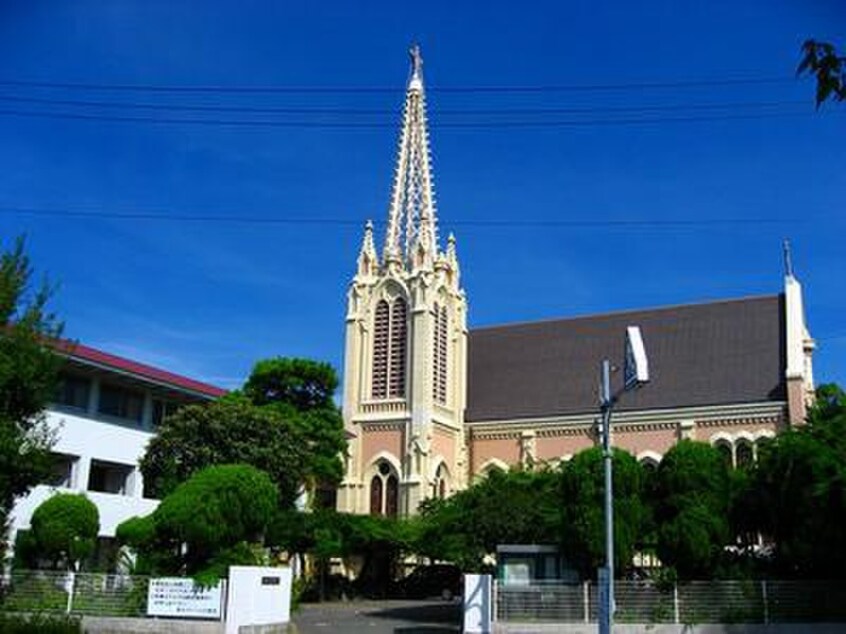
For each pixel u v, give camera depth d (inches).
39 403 1206.3
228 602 1289.4
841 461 1358.3
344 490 3380.9
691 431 3169.3
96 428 1980.8
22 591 1341.0
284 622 1422.2
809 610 1352.1
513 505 1881.2
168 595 1309.1
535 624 1400.1
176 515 1376.7
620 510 1451.8
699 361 3326.8
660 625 1362.0
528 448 3454.7
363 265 3634.4
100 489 2107.5
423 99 3779.5
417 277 3472.0
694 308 3501.5
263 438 2105.1
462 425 3577.8
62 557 1524.4
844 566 1370.6
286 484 2151.8
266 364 2773.1
